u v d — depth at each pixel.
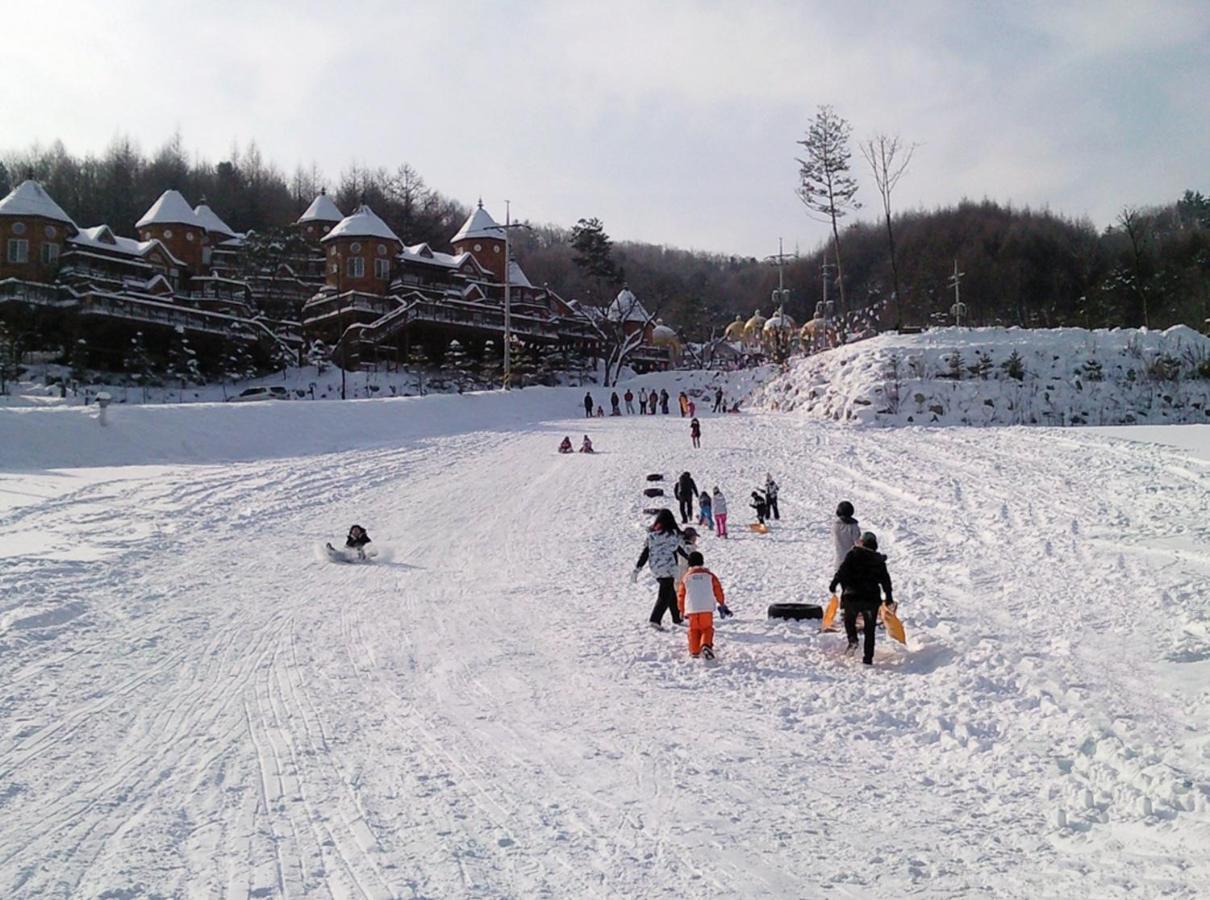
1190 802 6.16
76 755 7.52
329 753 7.63
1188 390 45.03
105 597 13.59
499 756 7.60
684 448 37.38
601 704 9.19
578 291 136.75
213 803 6.54
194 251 85.69
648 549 12.80
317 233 99.12
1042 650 10.19
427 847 5.82
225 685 9.67
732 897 5.16
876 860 5.64
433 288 89.88
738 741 8.03
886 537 18.94
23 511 20.19
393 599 14.48
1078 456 26.61
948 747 7.80
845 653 10.95
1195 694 8.34
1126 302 84.88
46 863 5.57
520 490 27.50
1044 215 132.25
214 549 17.98
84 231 75.44
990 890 5.22
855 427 43.03
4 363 52.22
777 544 19.55
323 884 5.31
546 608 13.95
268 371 69.62
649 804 6.58
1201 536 14.91
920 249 125.56
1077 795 6.49
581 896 5.18
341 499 24.94
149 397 55.16
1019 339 48.75
